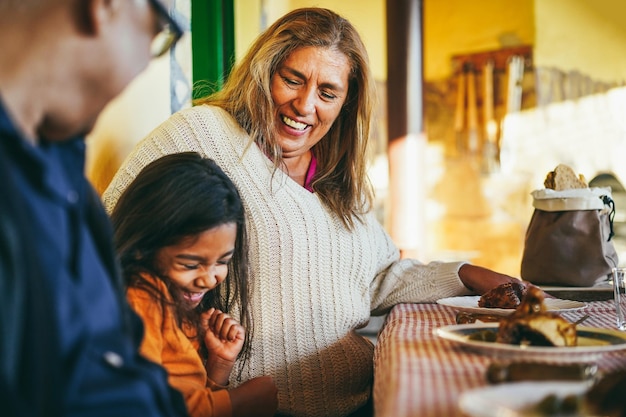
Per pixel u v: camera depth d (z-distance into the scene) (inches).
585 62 294.7
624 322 63.2
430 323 65.1
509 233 299.3
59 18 33.0
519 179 298.7
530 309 47.2
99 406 32.8
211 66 151.8
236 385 74.3
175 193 59.9
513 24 298.4
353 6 299.7
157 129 76.7
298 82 75.9
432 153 306.5
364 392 79.6
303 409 75.8
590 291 86.6
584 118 295.0
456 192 304.2
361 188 82.7
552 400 30.5
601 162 294.5
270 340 74.5
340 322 77.7
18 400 27.4
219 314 68.3
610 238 96.0
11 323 27.9
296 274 75.6
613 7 291.9
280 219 75.2
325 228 78.0
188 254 60.3
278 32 75.8
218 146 76.1
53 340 29.3
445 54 304.7
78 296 33.7
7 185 28.9
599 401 31.6
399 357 45.7
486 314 65.2
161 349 58.9
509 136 299.3
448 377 39.8
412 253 227.5
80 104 34.9
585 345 48.5
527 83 298.0
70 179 37.3
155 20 36.6
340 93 77.5
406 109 227.5
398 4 227.0
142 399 34.4
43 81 33.4
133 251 59.8
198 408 58.3
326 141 82.0
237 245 71.6
